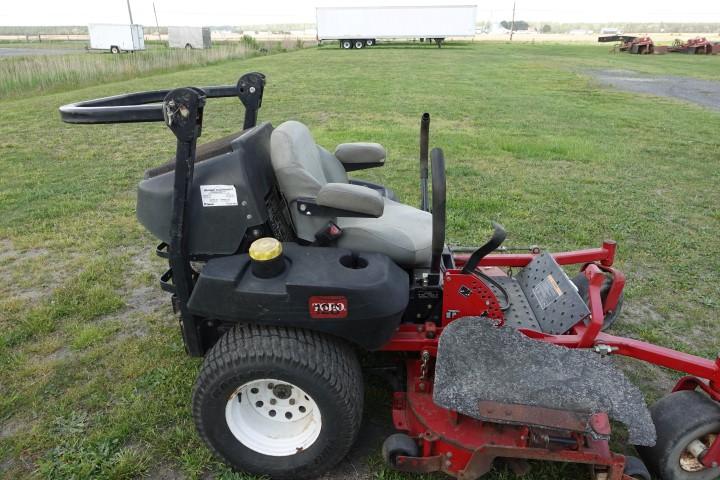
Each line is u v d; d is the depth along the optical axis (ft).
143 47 154.40
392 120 37.76
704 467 8.41
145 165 26.40
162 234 8.65
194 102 7.54
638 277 15.20
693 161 27.50
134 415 9.82
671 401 8.56
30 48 164.76
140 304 13.71
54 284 14.66
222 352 7.94
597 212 19.84
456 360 8.04
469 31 146.92
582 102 47.16
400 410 8.86
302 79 62.95
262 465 8.43
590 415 7.34
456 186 22.52
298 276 7.79
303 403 8.47
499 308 9.07
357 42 146.92
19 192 21.97
